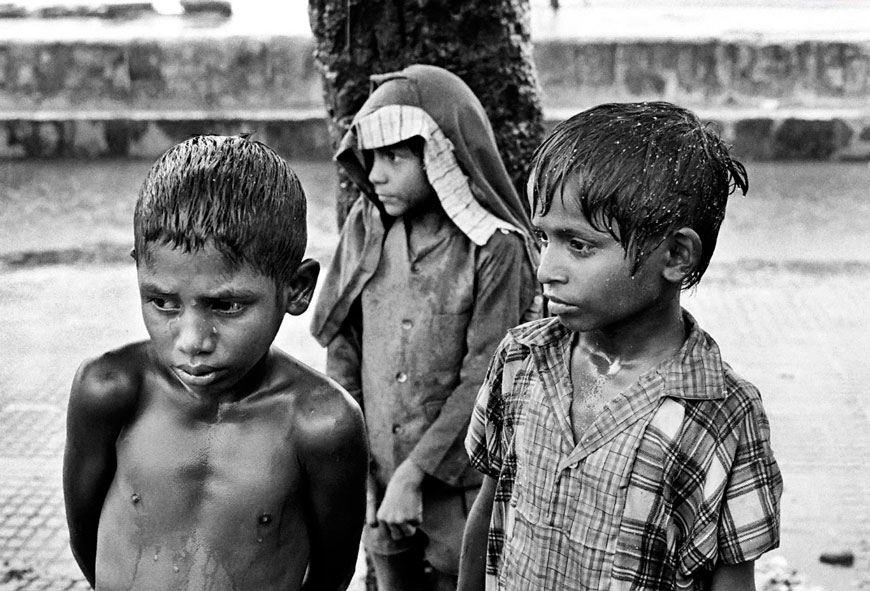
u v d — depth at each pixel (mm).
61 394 5262
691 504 1312
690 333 1348
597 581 1345
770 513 1314
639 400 1327
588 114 1272
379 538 2471
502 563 1479
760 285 6781
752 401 1328
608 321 1282
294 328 5977
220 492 1422
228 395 1415
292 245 1280
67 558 3801
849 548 3879
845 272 6992
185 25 10367
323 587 1587
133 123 9156
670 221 1225
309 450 1427
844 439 4770
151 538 1444
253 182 1230
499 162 2365
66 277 6879
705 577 1361
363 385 2441
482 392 1537
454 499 2381
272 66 9359
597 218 1222
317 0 2848
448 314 2309
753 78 9258
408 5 2746
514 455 1458
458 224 2260
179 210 1201
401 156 2234
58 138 9156
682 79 9258
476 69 2797
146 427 1436
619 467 1328
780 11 11391
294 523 1466
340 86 2852
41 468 4480
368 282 2381
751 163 9016
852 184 8555
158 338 1273
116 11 10875
